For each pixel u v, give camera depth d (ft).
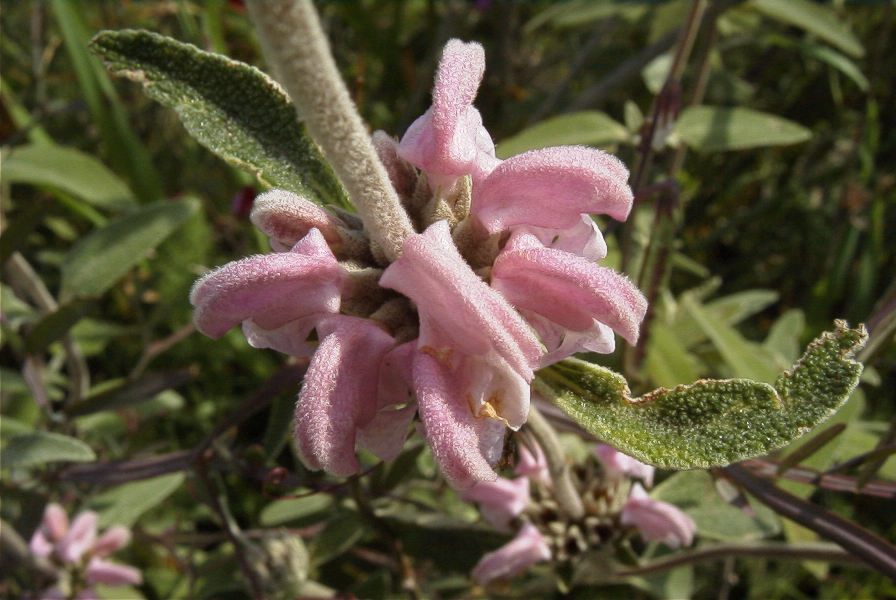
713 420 0.61
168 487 1.27
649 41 1.87
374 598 1.11
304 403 0.60
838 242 1.71
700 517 0.99
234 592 1.23
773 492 0.81
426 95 1.85
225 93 0.68
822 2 1.94
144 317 1.74
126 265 1.15
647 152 1.03
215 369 1.66
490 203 0.63
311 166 0.68
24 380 1.25
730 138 1.21
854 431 1.11
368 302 0.64
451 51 0.65
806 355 0.61
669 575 1.18
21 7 2.06
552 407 0.89
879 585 1.46
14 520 1.27
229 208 1.80
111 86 1.59
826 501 1.22
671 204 0.97
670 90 1.00
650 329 1.00
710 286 1.43
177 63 0.68
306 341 0.65
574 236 0.65
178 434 1.67
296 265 0.61
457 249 0.63
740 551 0.98
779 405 0.60
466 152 0.63
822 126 2.01
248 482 1.43
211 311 0.61
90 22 1.93
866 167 1.69
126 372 1.72
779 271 1.92
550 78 2.26
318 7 1.90
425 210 0.65
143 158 1.61
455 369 0.60
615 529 0.96
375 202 0.60
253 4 0.52
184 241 1.55
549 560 0.96
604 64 2.00
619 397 0.63
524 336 0.58
